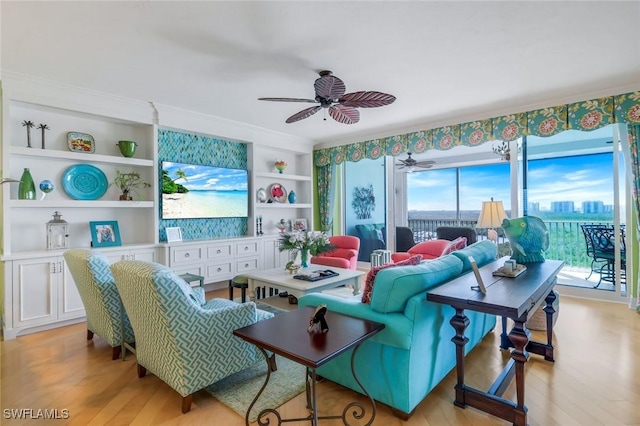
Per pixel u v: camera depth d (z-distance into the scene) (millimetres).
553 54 2773
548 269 2451
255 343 1594
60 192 3699
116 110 3826
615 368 2416
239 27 2332
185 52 2695
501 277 2229
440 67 3010
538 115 3998
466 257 2520
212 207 4891
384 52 2715
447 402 2035
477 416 1894
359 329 1715
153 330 2023
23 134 3441
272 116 4582
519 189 4684
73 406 2020
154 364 2135
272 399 2076
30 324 3164
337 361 2133
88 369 2482
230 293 3822
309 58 2814
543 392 2115
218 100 3908
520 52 2732
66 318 3387
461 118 4570
